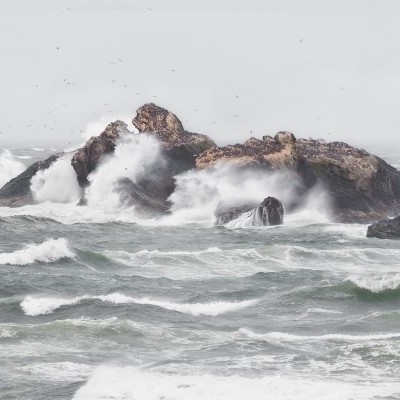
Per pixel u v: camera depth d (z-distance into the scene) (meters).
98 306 141.12
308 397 99.31
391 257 193.75
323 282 164.00
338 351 119.12
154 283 163.62
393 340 124.25
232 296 152.88
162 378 106.19
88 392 100.94
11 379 106.06
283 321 137.25
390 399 99.12
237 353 118.44
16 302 143.50
